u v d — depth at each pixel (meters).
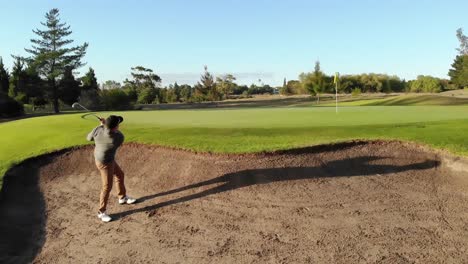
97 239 6.95
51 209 8.23
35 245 7.02
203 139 10.10
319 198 7.48
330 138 9.70
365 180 8.10
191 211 7.42
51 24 59.91
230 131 10.96
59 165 10.20
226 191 7.92
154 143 10.06
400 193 7.60
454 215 6.83
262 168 8.54
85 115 19.16
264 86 116.69
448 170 8.31
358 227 6.59
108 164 7.44
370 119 13.42
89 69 75.31
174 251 6.37
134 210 7.76
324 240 6.31
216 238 6.57
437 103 35.47
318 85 57.78
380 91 75.69
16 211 8.19
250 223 6.87
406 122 11.73
